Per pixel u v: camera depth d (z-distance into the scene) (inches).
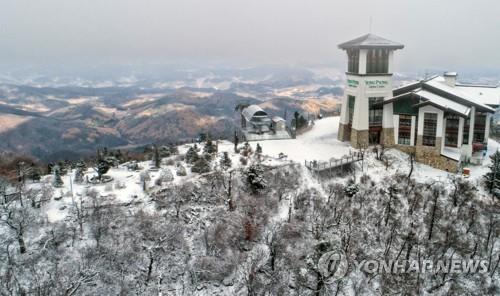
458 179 2373.3
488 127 2728.8
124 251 1761.8
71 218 1895.9
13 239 1770.4
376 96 2736.2
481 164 2605.8
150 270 1676.9
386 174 2474.2
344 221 1998.0
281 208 2094.0
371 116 2795.3
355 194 2225.6
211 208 2070.6
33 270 1621.6
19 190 2042.3
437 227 2027.6
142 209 1994.3
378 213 2111.2
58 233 1791.3
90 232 1851.6
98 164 2395.4
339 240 1806.1
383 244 1935.3
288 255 1782.7
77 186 2220.7
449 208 2158.0
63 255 1726.1
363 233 1971.0
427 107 2532.0
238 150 2822.3
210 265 1740.9
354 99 2832.2
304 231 1893.5
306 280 1681.8
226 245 1843.0
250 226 1895.9
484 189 2309.3
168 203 2057.1
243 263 1782.7
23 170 2305.6
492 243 1923.0
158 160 2532.0
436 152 2564.0
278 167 2447.1
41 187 2145.7
